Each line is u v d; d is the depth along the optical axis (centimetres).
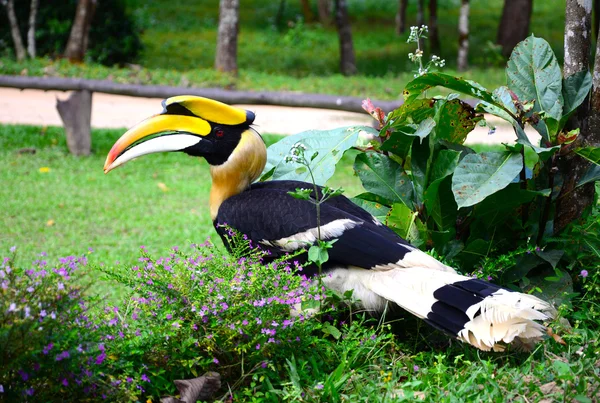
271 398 345
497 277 436
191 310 349
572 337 389
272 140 1129
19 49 1705
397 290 373
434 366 372
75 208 805
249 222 412
